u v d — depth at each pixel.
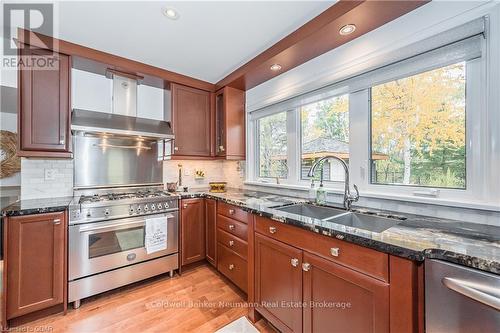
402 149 1.57
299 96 2.26
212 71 2.62
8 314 1.58
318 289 1.24
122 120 2.40
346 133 1.94
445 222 1.23
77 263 1.86
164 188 2.92
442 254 0.82
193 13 1.59
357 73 1.73
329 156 1.77
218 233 2.39
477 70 1.22
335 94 1.92
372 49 1.62
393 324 0.93
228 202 2.15
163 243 2.30
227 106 2.81
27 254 1.65
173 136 2.62
